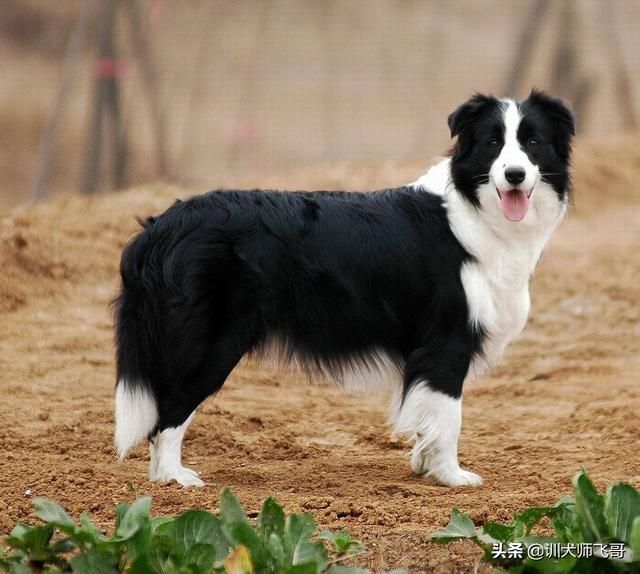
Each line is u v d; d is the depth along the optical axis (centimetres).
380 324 1091
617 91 4125
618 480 1083
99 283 1777
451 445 1095
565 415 1365
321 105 4428
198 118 4156
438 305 1085
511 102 1084
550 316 1861
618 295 1955
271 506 812
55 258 1789
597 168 2919
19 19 4556
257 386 1484
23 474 1079
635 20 4594
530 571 768
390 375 1119
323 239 1072
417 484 1095
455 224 1091
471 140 1088
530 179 1054
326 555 790
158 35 4406
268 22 4694
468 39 4769
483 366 1115
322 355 1091
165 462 1063
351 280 1076
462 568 852
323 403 1430
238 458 1205
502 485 1096
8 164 3819
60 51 4494
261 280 1051
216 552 771
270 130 4194
